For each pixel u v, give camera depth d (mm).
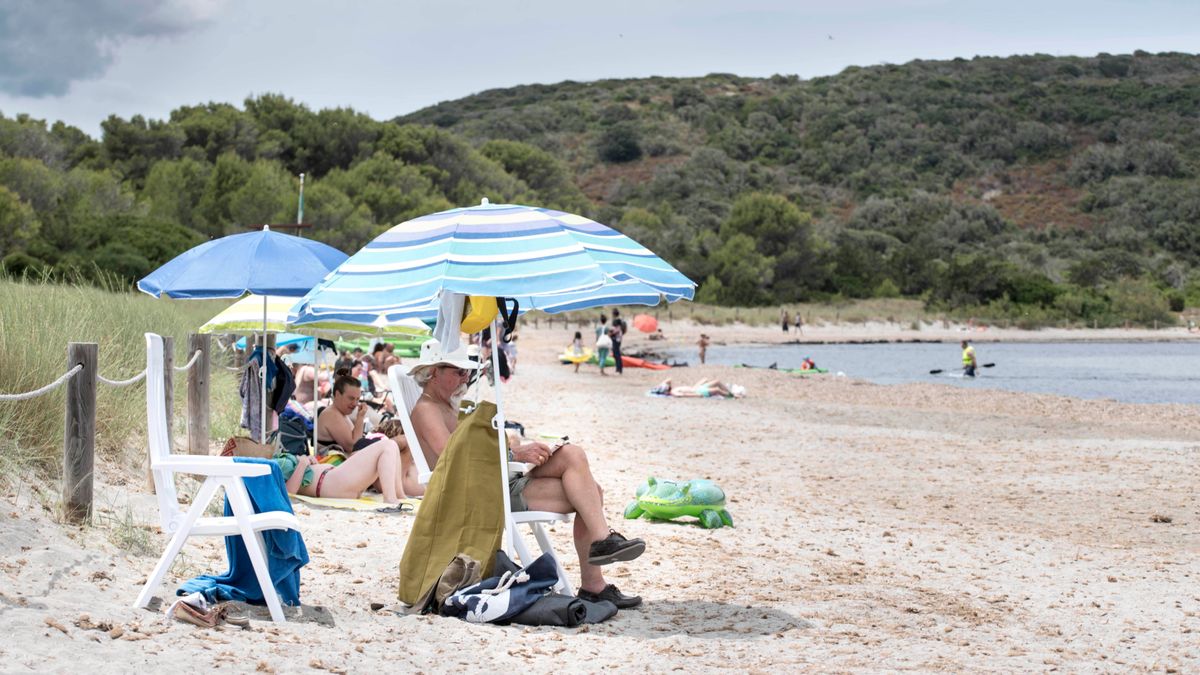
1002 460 15062
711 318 75500
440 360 6172
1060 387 33938
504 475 5852
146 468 8367
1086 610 6621
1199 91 168125
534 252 5574
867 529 9570
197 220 60031
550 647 5230
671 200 133875
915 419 20844
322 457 9664
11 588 4879
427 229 5828
